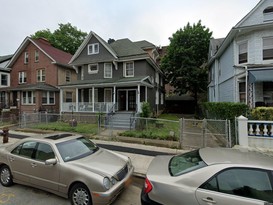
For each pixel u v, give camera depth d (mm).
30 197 4414
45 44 26594
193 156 3627
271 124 7762
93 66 20922
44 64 24094
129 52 19656
